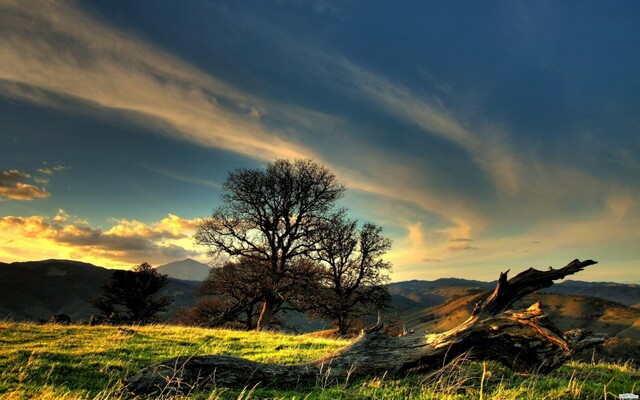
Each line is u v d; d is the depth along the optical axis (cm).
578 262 963
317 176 3412
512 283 971
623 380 852
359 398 736
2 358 956
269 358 1131
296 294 3155
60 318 2216
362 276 3722
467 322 950
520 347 923
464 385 794
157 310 4781
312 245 3384
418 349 923
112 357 1055
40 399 679
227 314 3500
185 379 799
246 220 3328
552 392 713
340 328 3544
